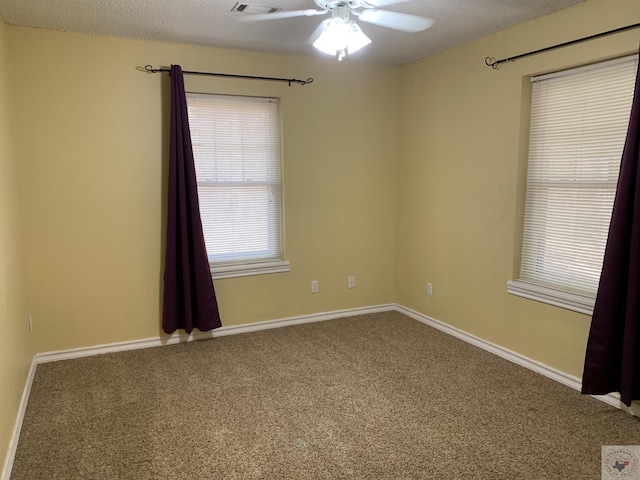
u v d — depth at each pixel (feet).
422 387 9.61
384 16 9.48
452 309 12.73
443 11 9.27
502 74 10.63
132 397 9.25
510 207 10.71
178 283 11.84
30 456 7.31
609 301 8.11
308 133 13.29
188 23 9.93
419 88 13.39
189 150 11.43
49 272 10.88
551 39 9.46
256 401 9.07
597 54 8.65
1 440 6.59
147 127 11.44
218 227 12.70
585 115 9.25
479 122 11.38
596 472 6.82
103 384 9.82
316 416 8.49
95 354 11.46
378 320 14.15
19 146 10.32
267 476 6.81
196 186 11.59
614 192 8.86
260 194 13.09
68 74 10.60
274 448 7.50
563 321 9.61
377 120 14.19
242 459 7.22
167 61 11.45
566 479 6.69
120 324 11.69
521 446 7.50
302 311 13.91
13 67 10.11
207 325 12.01
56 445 7.61
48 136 10.57
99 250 11.31
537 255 10.51
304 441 7.70
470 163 11.75
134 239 11.62
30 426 8.17
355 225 14.34
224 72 12.05
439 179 12.87
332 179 13.80
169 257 11.53
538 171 10.33
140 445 7.61
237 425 8.20
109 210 11.30
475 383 9.77
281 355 11.39
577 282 9.68
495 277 11.25
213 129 12.28
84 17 9.53
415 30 10.50
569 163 9.65
